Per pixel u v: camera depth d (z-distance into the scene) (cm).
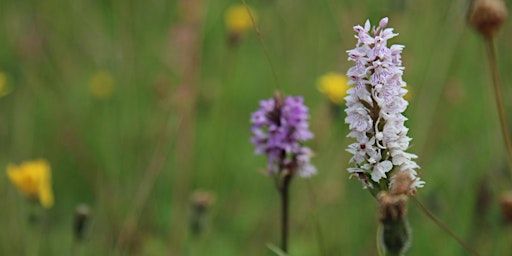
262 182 97
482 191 84
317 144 92
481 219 84
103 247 88
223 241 92
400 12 95
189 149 94
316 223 77
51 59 109
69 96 107
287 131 69
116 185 93
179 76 104
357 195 90
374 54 58
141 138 100
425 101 94
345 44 96
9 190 93
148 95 106
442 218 87
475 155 94
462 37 102
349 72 59
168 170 98
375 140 59
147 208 93
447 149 97
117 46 104
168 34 102
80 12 109
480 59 104
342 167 91
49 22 111
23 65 107
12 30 110
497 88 69
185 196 93
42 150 102
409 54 96
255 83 107
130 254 88
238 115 105
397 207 59
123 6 104
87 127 103
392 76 58
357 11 97
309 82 103
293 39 107
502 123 69
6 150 102
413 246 86
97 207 94
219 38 113
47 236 89
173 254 88
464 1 94
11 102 106
